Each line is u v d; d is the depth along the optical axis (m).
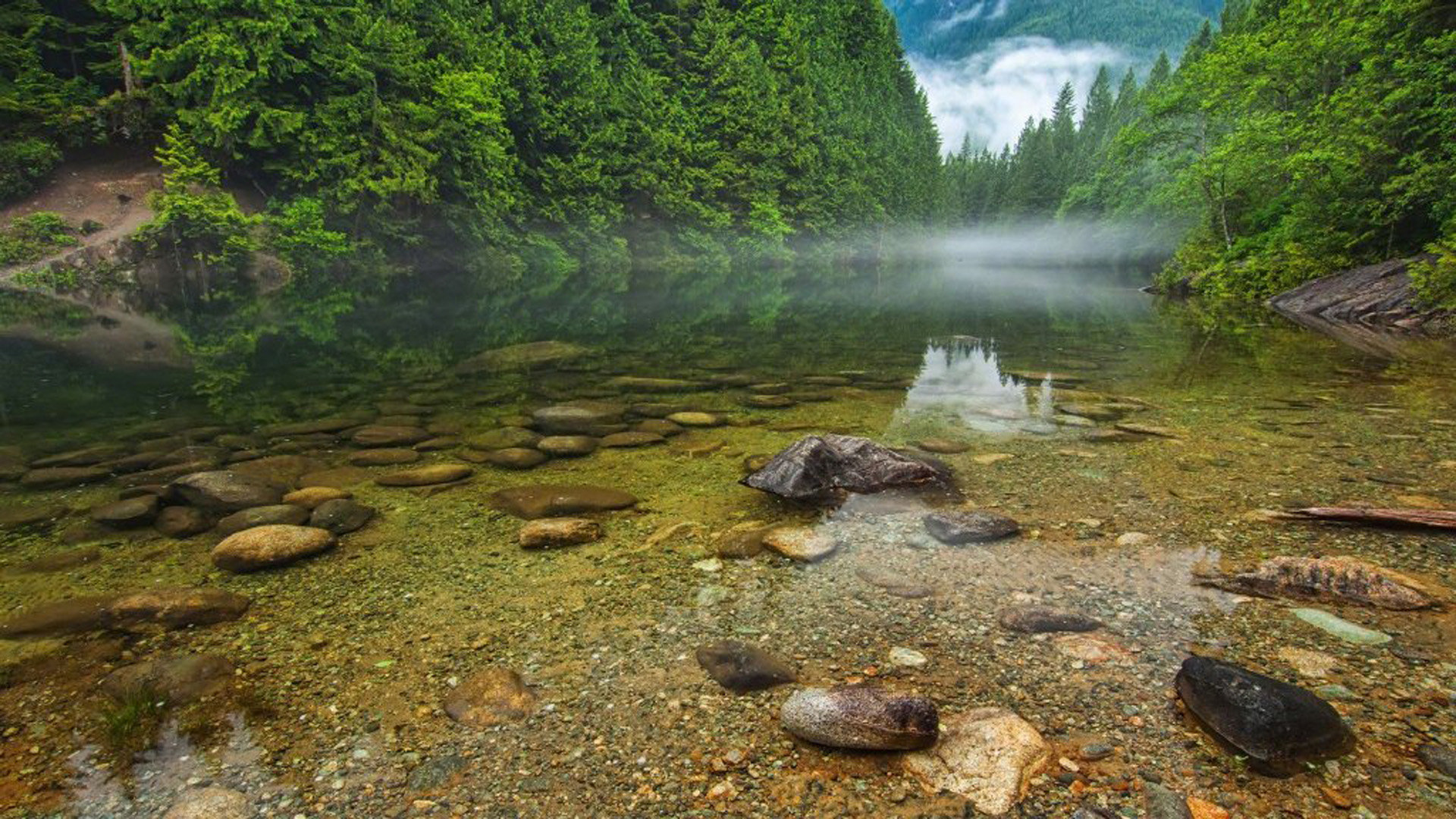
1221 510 4.45
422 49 32.25
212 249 24.98
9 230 23.44
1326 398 7.67
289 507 4.54
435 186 30.75
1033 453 5.75
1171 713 2.44
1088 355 11.30
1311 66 22.12
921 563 3.77
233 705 2.60
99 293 22.05
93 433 6.57
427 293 25.62
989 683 2.67
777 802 2.08
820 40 73.38
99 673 2.82
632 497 4.84
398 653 2.96
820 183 62.62
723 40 54.41
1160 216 48.19
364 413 7.39
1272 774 2.10
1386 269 16.92
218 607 3.31
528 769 2.26
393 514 4.55
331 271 28.89
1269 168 22.70
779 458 5.12
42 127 26.55
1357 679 2.60
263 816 2.05
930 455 5.71
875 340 13.59
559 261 40.16
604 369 10.12
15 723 2.50
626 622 3.21
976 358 11.11
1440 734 2.26
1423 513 4.09
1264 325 15.06
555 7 42.31
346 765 2.28
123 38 30.14
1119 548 3.90
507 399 8.07
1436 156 16.39
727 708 2.55
